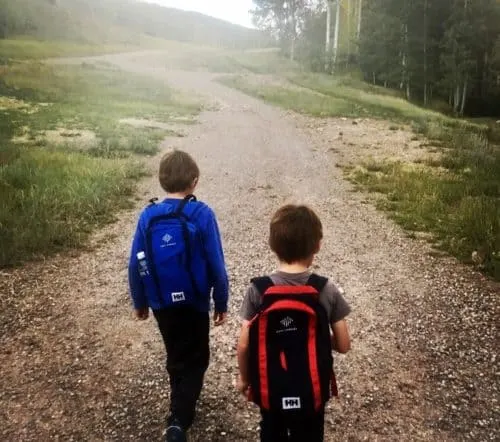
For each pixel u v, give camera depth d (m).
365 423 3.71
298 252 2.37
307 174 12.69
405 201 9.95
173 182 3.12
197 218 3.03
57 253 6.91
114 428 3.64
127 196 9.89
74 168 10.91
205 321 3.24
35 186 9.37
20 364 4.39
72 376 4.24
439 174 12.48
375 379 4.25
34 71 32.69
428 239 7.86
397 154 15.48
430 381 4.23
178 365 3.25
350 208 9.70
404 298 5.80
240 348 2.43
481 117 47.06
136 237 3.08
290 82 40.25
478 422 3.73
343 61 54.75
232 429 3.63
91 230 7.90
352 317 5.34
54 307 5.44
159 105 25.11
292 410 2.23
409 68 47.66
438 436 3.58
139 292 3.16
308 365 2.22
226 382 4.18
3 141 13.77
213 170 12.88
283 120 22.34
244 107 26.31
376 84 51.34
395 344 4.80
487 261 6.74
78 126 17.66
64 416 3.76
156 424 3.69
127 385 4.14
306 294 2.27
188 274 2.99
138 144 14.69
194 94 31.03
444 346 4.77
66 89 27.78
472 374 4.33
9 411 3.79
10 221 7.54
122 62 51.59
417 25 48.50
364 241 7.81
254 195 10.65
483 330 5.06
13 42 56.44
